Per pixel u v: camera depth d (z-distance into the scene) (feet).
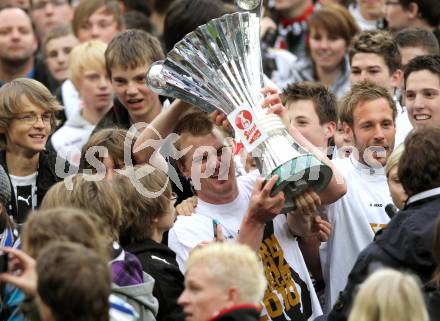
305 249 36.76
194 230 34.73
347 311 30.66
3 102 37.93
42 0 62.80
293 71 55.83
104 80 47.37
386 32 47.44
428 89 40.70
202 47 32.94
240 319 26.63
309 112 39.32
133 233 32.45
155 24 61.26
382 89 38.55
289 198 32.50
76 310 24.50
